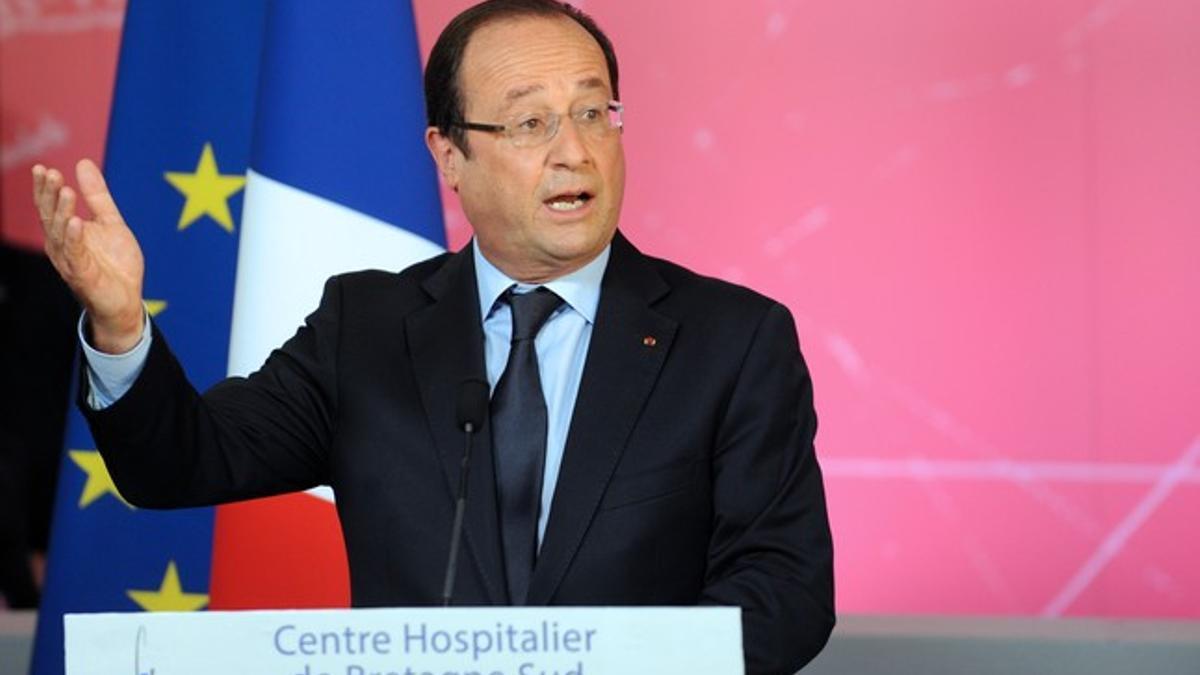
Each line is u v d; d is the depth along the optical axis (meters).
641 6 13.12
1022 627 10.81
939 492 12.90
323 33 9.41
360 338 6.99
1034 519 12.79
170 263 9.98
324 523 9.22
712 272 13.12
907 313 12.91
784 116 13.02
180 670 5.32
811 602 6.27
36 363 13.72
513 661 5.21
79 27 13.62
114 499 9.88
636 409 6.55
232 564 9.23
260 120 9.40
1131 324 12.64
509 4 6.84
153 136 10.06
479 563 6.42
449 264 7.12
